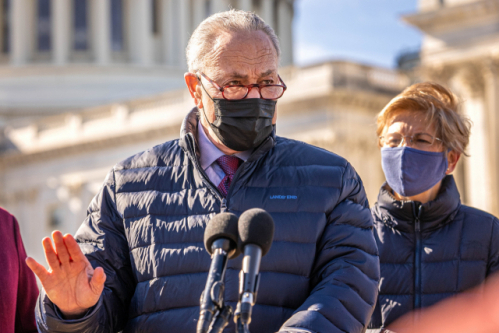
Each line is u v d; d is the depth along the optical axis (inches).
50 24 2262.6
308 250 149.3
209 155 158.9
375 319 190.5
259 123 147.1
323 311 137.4
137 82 2153.1
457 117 191.8
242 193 152.5
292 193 152.4
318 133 1280.8
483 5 1098.7
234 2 2372.0
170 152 161.9
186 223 152.3
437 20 1152.2
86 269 137.6
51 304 140.1
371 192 1291.8
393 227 192.9
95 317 142.0
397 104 192.5
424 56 1184.2
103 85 2135.8
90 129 1654.8
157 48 2287.2
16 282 177.2
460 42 1141.7
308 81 1295.5
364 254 150.3
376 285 149.9
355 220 154.0
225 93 145.6
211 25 149.7
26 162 1777.8
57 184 1722.4
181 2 2293.3
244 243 118.1
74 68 2132.1
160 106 1563.7
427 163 188.7
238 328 113.1
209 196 153.6
